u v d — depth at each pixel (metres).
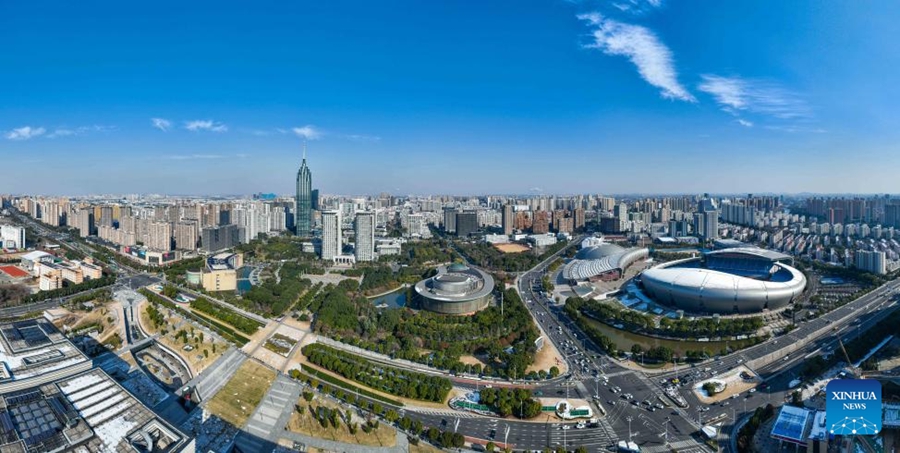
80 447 187.25
